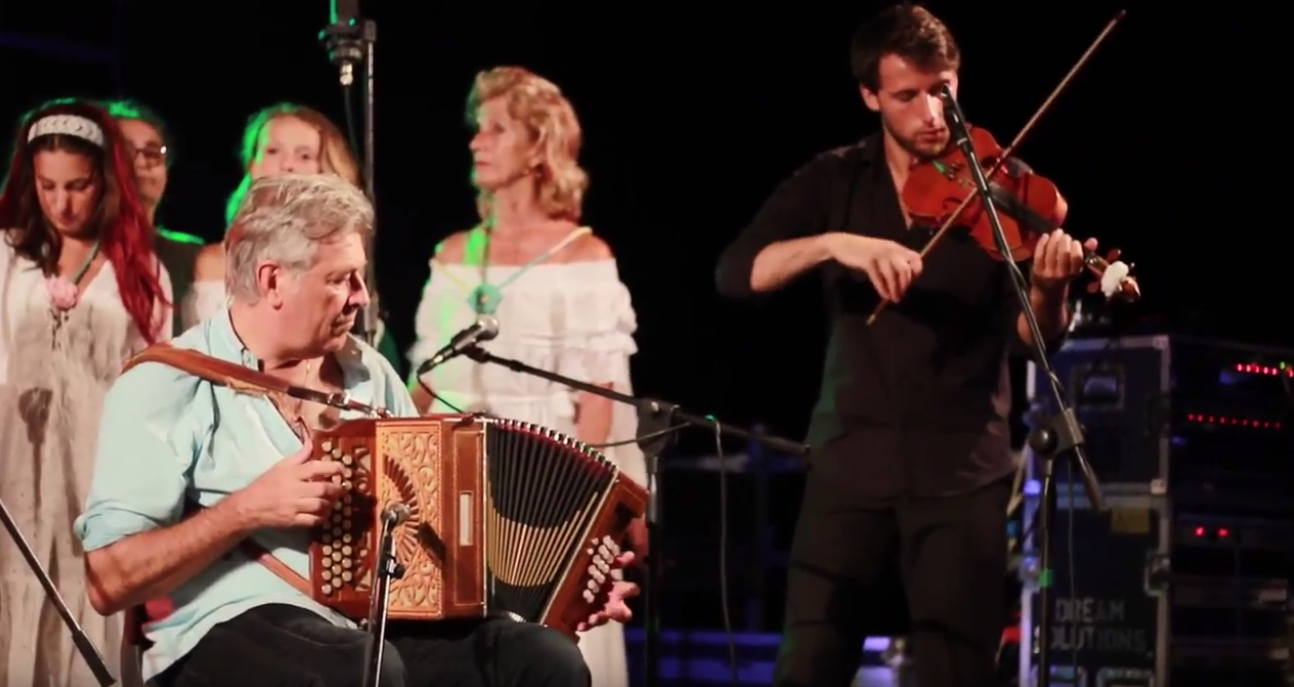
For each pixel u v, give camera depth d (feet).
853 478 22.13
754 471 42.22
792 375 42.45
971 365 22.12
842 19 38.88
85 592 24.14
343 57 24.89
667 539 42.22
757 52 39.83
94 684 24.21
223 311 18.34
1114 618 27.94
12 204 24.25
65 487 23.97
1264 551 28.71
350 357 19.20
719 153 40.47
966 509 21.83
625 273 40.86
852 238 21.75
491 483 17.76
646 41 40.24
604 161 40.57
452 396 26.61
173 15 35.47
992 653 21.85
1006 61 36.47
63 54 34.81
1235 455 28.50
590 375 26.94
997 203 22.09
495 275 27.17
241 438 17.71
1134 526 27.81
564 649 17.40
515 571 18.03
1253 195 34.55
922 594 21.90
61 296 24.03
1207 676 27.78
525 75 27.71
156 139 26.09
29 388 23.88
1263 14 34.22
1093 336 28.73
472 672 17.54
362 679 16.35
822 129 39.40
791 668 22.17
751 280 22.81
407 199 37.29
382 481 17.04
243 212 18.04
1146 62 35.32
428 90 37.63
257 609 17.42
